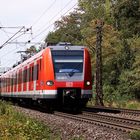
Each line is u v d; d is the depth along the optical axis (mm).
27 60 34844
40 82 27844
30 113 23734
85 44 56219
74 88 26703
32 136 13781
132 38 56250
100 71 41156
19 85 37469
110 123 19094
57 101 27344
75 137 14094
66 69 26812
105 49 54344
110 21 67438
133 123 19578
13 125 15422
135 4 61188
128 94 49281
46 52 27219
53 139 13805
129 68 53344
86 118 21953
